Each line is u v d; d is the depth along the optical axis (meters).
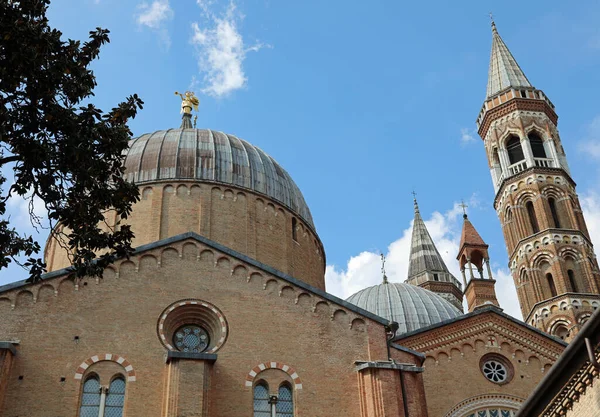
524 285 65.94
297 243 50.94
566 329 61.00
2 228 25.33
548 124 73.06
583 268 64.06
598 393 25.83
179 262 36.22
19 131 23.78
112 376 32.56
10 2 24.08
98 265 26.31
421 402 34.12
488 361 41.28
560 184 68.94
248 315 35.38
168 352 32.38
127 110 27.02
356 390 34.28
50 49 24.03
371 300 57.62
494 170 73.00
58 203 25.09
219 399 32.94
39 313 33.19
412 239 92.88
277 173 53.06
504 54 79.06
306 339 35.25
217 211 48.09
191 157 49.91
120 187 26.48
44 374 31.81
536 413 29.56
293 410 33.47
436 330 41.47
